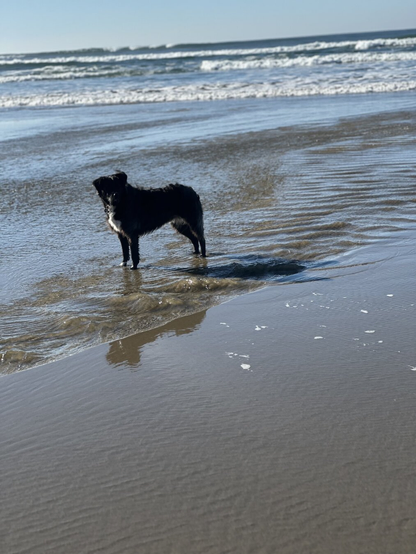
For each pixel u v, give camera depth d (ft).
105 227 22.50
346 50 110.42
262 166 29.63
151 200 18.92
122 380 13.91
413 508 9.85
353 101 52.34
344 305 16.21
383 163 28.32
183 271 18.71
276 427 12.46
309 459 11.35
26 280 18.39
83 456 11.93
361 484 10.53
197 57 119.55
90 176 29.81
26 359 14.71
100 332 15.64
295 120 43.86
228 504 10.23
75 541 9.59
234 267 18.62
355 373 13.64
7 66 126.21
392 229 20.62
